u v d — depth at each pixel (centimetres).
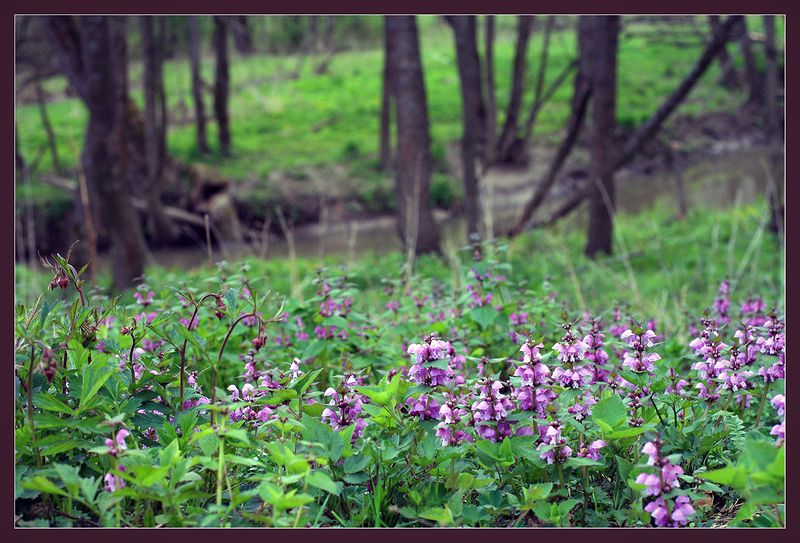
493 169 2742
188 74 3466
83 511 342
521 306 594
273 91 3453
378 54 4072
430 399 353
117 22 1126
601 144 1368
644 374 374
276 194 2448
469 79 1341
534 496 324
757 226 1475
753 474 293
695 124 2995
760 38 1425
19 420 343
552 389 348
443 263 1159
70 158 2517
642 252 1339
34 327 338
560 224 1919
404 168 1248
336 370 543
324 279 578
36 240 2075
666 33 2433
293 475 301
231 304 367
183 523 312
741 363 397
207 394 455
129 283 1130
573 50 3716
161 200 2288
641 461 351
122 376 364
